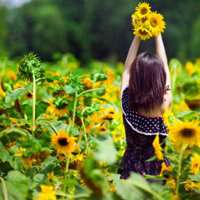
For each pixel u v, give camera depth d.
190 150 5.60
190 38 102.81
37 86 6.86
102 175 4.81
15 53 103.75
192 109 8.32
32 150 5.96
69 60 14.20
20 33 104.19
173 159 5.81
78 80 6.70
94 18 110.38
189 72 12.28
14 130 6.04
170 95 5.93
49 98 7.57
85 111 6.73
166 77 5.93
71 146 5.79
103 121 7.00
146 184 5.02
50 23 103.44
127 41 109.44
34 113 6.48
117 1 110.81
